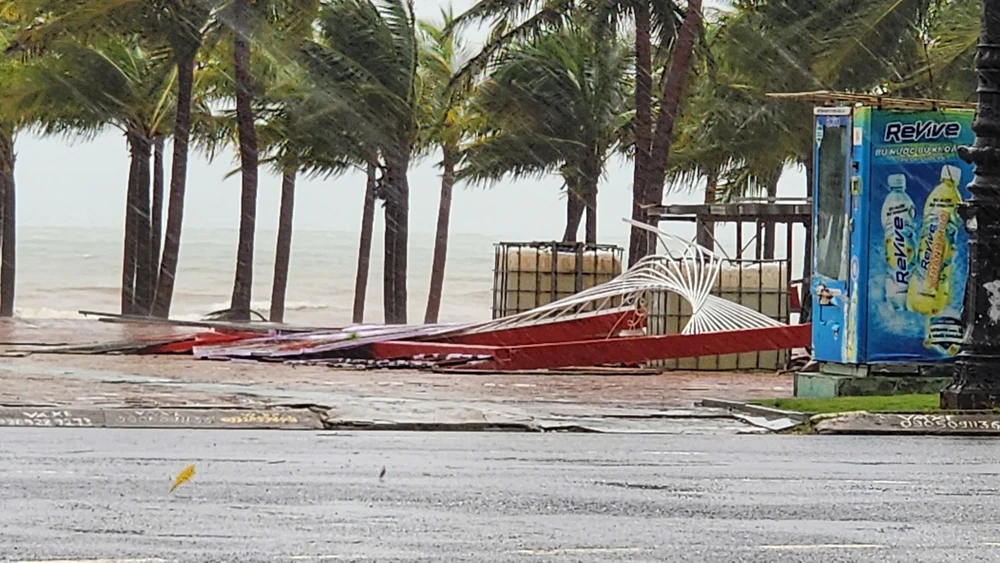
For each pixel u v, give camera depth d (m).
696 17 66.50
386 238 82.31
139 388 31.66
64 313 116.19
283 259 85.06
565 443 24.39
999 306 28.05
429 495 18.08
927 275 31.02
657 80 88.69
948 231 30.98
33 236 183.62
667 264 45.34
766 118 73.88
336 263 164.25
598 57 81.81
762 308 44.62
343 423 26.36
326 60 76.94
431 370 39.88
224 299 136.75
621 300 47.69
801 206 47.53
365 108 78.88
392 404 28.98
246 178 73.38
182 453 21.91
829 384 31.23
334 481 19.17
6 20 83.62
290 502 17.39
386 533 15.49
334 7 77.38
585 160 83.88
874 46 65.56
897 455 23.09
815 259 32.16
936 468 21.44
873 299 30.88
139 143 85.19
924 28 69.00
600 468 20.98
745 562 14.23
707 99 78.38
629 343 39.97
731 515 16.95
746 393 34.56
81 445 22.78
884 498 18.38
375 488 18.59
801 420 27.33
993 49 28.12
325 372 38.38
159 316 75.44
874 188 30.83
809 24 69.12
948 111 30.91
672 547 14.94
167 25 72.81
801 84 70.12
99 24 72.38
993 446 24.66
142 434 24.62
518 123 83.06
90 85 82.44
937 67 64.75
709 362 43.06
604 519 16.56
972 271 28.17
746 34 71.00
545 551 14.64
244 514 16.52
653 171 67.00
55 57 82.56
